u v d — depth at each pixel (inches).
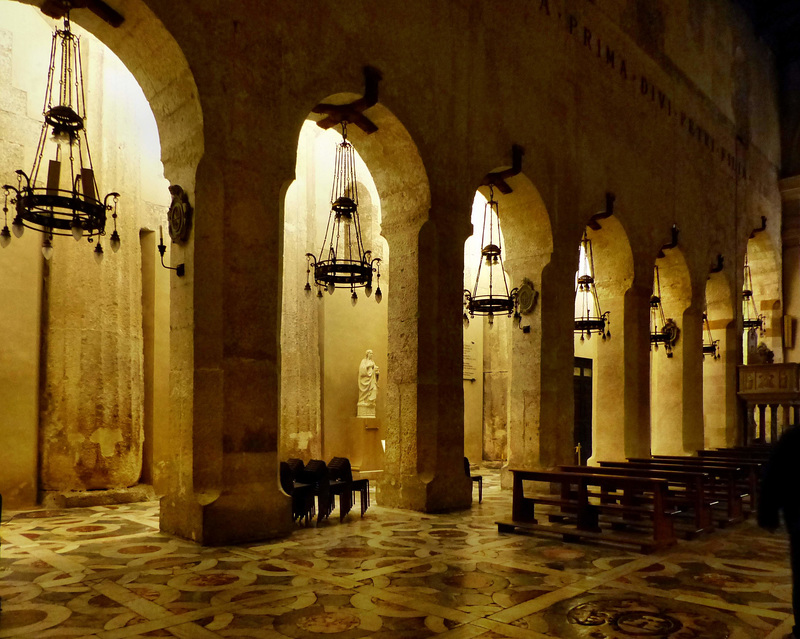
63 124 339.3
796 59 1092.5
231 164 354.9
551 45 581.3
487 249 575.5
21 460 451.2
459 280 483.2
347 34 413.4
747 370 877.8
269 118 370.3
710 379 905.5
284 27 380.2
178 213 350.0
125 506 460.4
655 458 523.5
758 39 1027.9
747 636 213.2
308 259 647.1
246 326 355.6
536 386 564.4
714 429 897.5
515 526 370.0
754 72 1007.6
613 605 243.4
